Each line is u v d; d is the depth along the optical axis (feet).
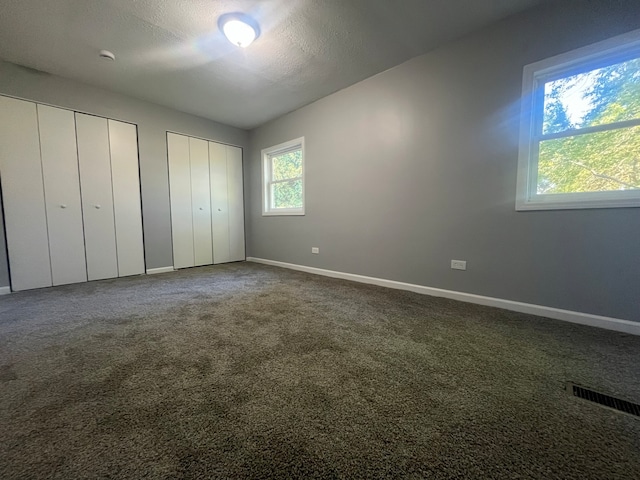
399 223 9.61
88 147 10.77
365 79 10.22
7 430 3.07
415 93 8.90
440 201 8.56
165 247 13.23
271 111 13.46
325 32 7.57
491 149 7.49
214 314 7.00
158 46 8.15
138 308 7.50
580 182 6.40
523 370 4.34
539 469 2.58
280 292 9.25
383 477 2.50
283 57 8.75
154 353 4.91
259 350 5.03
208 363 4.56
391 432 3.05
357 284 10.48
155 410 3.41
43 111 9.71
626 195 5.78
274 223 14.99
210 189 14.85
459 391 3.80
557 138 6.58
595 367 4.42
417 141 8.97
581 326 6.15
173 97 11.83
